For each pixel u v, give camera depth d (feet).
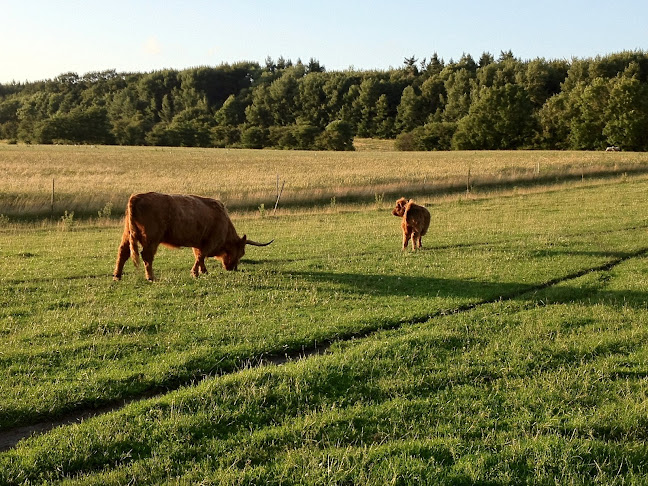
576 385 24.77
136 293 40.19
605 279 46.11
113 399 23.52
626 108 286.46
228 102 485.15
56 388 23.57
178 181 137.59
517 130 327.88
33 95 597.11
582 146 307.78
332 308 37.24
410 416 21.93
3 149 284.61
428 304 38.45
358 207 103.50
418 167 178.29
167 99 563.07
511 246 60.75
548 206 96.43
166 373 25.62
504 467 18.45
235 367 27.20
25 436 20.67
